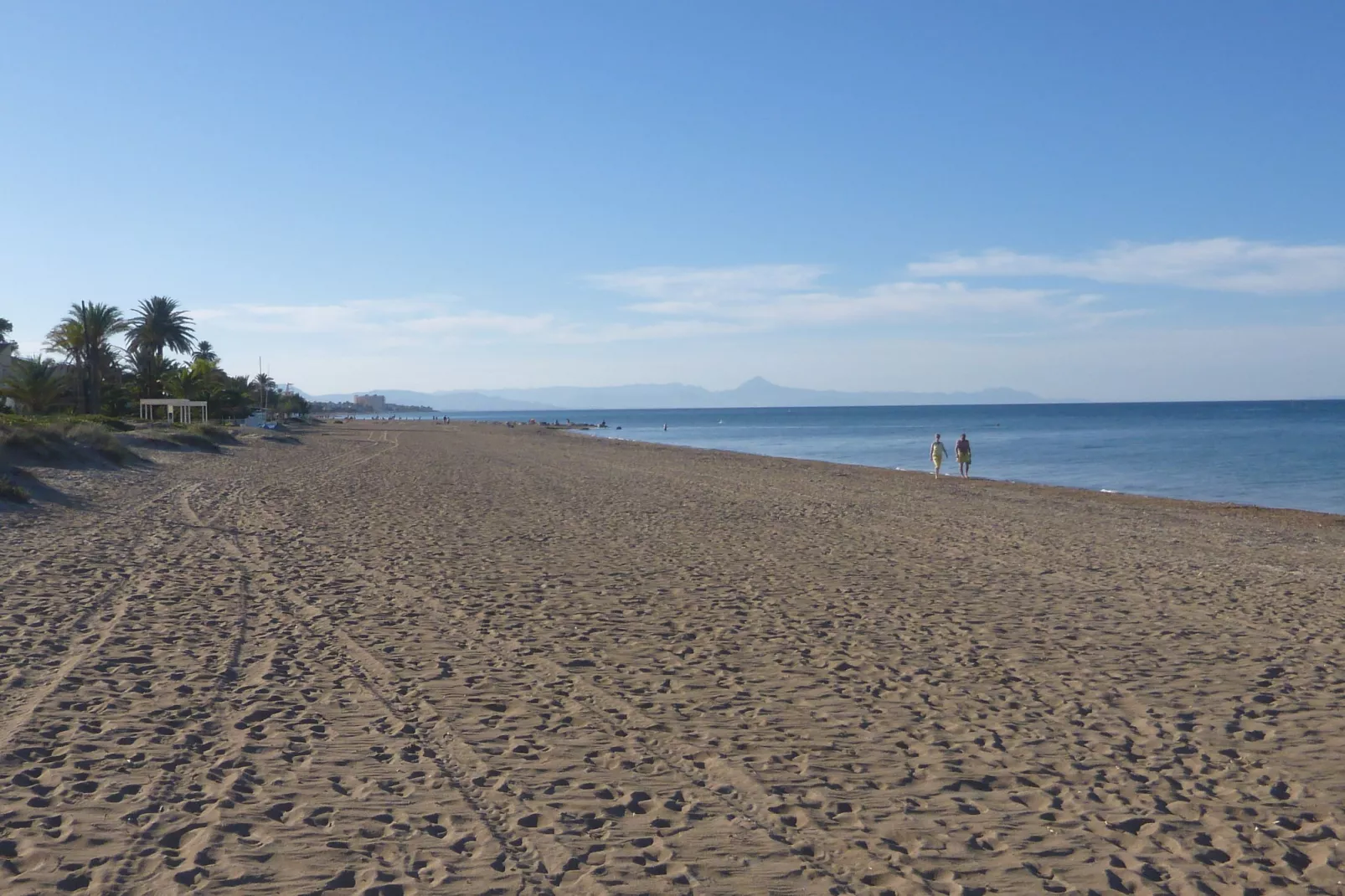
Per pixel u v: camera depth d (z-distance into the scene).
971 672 8.32
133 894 4.12
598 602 11.23
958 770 5.94
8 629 8.81
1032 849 4.82
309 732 6.35
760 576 13.34
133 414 68.81
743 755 6.14
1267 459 54.03
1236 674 8.37
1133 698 7.61
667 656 8.74
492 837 4.79
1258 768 6.05
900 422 156.25
